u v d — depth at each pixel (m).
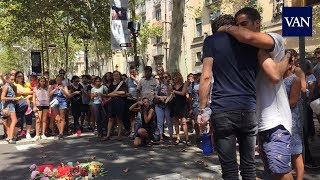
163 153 8.24
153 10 41.00
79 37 29.86
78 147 9.38
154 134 9.30
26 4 26.14
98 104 10.98
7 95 10.39
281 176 3.58
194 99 9.49
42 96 10.95
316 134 10.00
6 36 33.81
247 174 3.39
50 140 10.71
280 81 3.58
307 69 8.16
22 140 10.84
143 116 9.23
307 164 6.27
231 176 3.30
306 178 5.68
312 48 21.58
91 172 5.91
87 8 25.95
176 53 13.78
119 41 14.66
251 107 3.28
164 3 38.34
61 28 32.06
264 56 3.33
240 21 3.42
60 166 5.86
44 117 11.07
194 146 8.98
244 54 3.29
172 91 9.25
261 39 3.22
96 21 26.61
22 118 10.88
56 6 26.33
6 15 28.06
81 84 12.16
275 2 24.05
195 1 33.12
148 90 9.73
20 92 10.77
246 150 3.37
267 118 3.57
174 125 10.34
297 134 4.79
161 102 9.48
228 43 3.29
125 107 10.94
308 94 8.09
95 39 24.06
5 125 10.56
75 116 11.96
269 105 3.57
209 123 3.44
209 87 3.27
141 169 6.79
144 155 8.09
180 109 9.21
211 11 29.23
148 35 35.16
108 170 6.72
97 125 11.10
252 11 3.44
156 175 6.32
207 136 4.23
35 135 11.47
